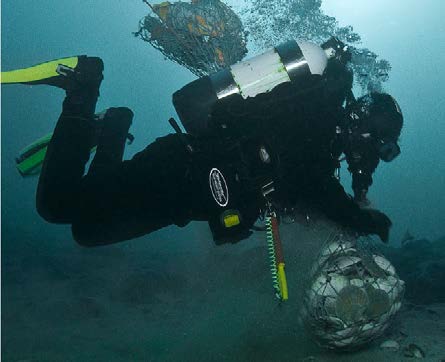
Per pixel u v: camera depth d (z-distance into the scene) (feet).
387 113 5.16
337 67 5.12
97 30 181.16
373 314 5.74
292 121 4.91
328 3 170.19
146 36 6.72
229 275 14.15
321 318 5.83
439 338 6.91
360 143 5.21
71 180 5.75
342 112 4.99
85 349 8.29
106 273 17.51
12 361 7.70
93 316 11.26
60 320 10.86
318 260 6.24
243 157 5.02
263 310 9.12
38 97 129.59
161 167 5.49
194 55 6.58
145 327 9.84
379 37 186.80
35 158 7.42
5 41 165.37
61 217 5.80
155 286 13.71
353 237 6.10
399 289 6.00
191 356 7.23
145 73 190.08
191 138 5.41
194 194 5.49
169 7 6.45
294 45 5.47
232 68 5.56
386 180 84.84
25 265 18.51
